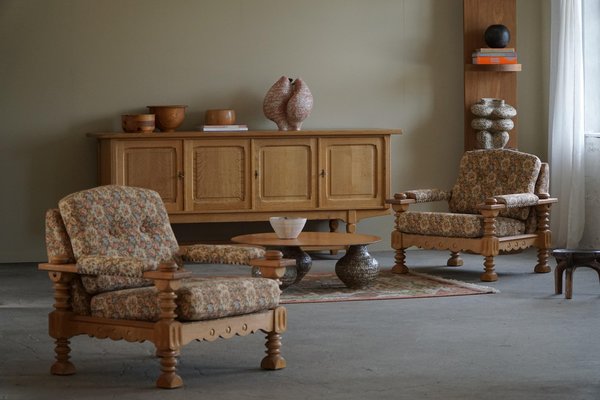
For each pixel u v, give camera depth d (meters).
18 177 8.48
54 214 4.67
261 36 8.84
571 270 6.52
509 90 9.18
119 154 8.05
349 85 9.02
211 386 4.41
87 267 4.47
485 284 7.16
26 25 8.44
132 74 8.62
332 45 8.96
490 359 4.89
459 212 8.02
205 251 4.82
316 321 5.84
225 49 8.77
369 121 9.07
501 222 7.39
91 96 8.56
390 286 7.04
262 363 4.71
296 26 8.90
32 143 8.49
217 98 8.78
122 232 4.77
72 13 8.50
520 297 6.61
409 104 9.13
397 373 4.62
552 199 7.68
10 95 8.45
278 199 8.34
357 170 8.46
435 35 9.16
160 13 8.65
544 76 9.30
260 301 4.57
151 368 4.75
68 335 4.63
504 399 4.18
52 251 4.66
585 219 8.83
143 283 4.74
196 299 4.30
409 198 7.79
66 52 8.51
